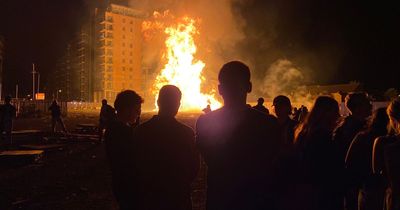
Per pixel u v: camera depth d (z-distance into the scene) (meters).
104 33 109.88
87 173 9.67
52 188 7.97
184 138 3.25
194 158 3.31
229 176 2.79
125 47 112.81
